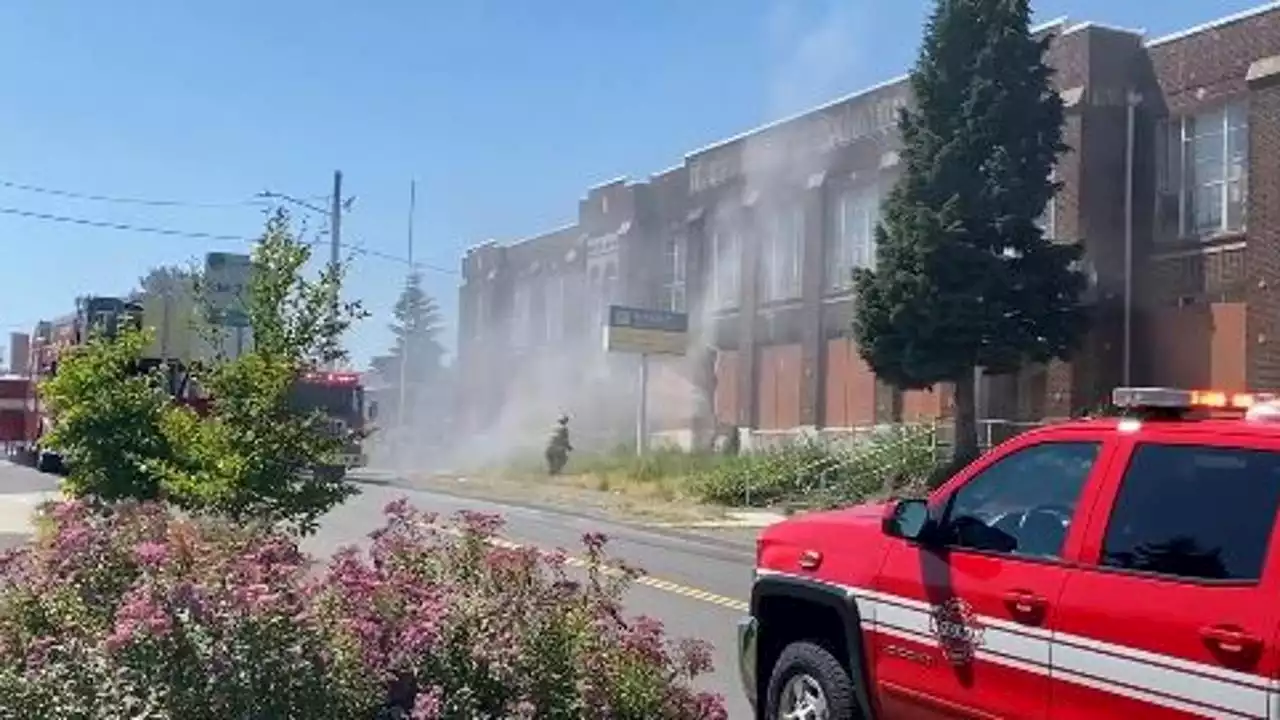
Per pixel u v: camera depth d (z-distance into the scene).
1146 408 5.39
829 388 40.12
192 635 4.61
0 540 15.58
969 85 27.89
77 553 5.57
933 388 32.09
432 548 6.13
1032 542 5.54
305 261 8.41
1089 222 30.05
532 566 5.87
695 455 39.12
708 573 16.30
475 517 6.32
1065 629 5.20
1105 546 5.18
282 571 5.19
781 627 7.10
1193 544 4.87
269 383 8.26
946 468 27.16
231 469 8.10
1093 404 29.41
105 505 8.03
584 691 5.29
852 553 6.46
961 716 5.71
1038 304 27.53
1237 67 28.09
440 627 5.15
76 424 10.41
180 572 5.25
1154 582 4.92
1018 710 5.40
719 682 9.48
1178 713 4.72
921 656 5.94
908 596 6.03
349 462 10.59
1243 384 27.50
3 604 5.39
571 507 28.61
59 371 10.91
